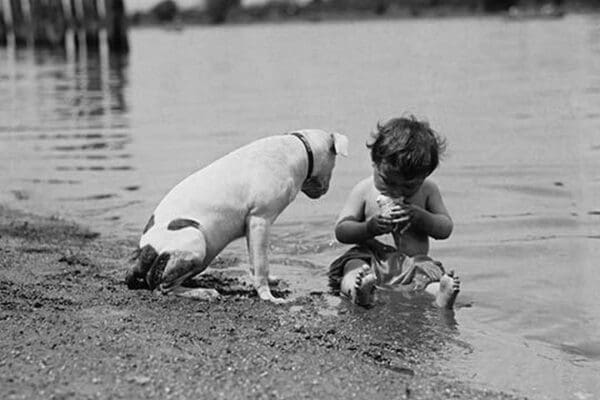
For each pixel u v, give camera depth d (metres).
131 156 9.79
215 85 18.95
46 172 8.94
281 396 3.31
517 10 70.06
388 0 84.31
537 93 15.35
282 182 4.93
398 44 34.97
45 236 6.34
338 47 34.72
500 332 4.38
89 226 6.73
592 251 5.76
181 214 4.84
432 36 41.16
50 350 3.67
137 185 8.22
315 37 45.56
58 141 11.06
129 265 5.55
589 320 4.54
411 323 4.50
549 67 21.11
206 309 4.59
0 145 10.80
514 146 9.72
